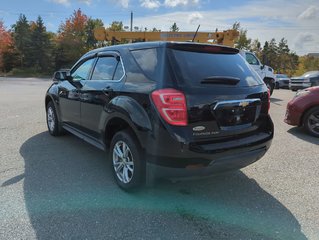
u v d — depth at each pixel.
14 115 8.35
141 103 3.28
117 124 3.90
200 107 3.08
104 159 4.82
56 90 5.71
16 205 3.33
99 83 4.22
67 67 51.94
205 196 3.64
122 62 3.87
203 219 3.14
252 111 3.54
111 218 3.12
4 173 4.20
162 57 3.27
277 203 3.50
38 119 7.82
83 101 4.60
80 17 52.28
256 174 4.33
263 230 2.97
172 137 3.00
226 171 3.36
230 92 3.31
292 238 2.85
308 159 4.98
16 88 19.70
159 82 3.15
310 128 6.54
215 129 3.19
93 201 3.46
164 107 3.02
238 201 3.53
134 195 3.61
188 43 3.44
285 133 6.80
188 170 3.09
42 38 50.16
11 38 50.97
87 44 53.41
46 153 5.07
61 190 3.71
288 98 14.26
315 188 3.89
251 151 3.48
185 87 3.06
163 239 2.79
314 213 3.29
